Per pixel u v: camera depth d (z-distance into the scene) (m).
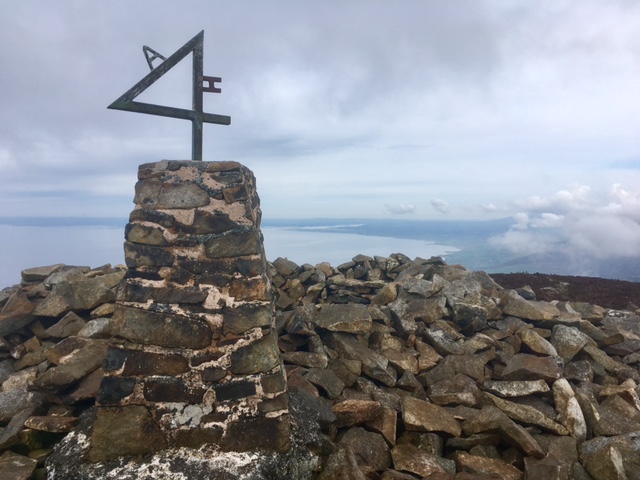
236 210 2.00
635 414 2.69
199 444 1.85
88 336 2.74
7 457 1.97
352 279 4.32
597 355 3.34
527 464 2.19
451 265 4.76
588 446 2.34
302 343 3.05
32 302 3.15
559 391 2.71
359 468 2.00
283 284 4.10
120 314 1.90
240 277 1.95
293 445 1.91
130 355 1.88
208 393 1.88
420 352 3.16
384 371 2.81
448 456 2.37
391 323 3.47
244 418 1.87
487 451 2.34
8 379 2.58
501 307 3.83
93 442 1.83
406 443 2.36
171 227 1.96
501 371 3.01
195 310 1.92
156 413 1.86
